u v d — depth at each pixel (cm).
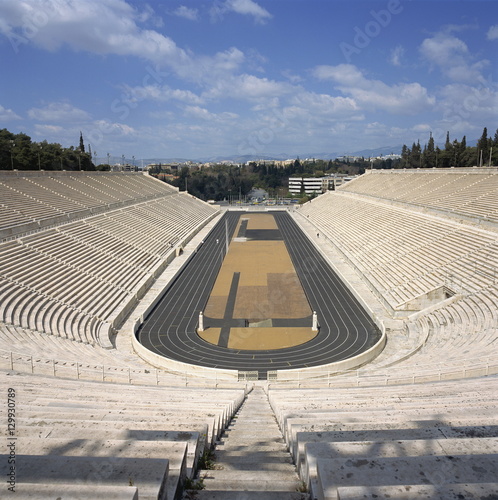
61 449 469
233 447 751
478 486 311
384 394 1220
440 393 1181
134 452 466
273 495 435
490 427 506
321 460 376
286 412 945
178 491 418
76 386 1335
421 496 301
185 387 1627
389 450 427
